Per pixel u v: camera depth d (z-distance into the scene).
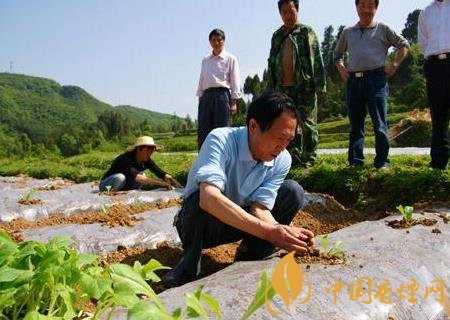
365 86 6.45
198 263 3.29
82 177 9.72
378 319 2.49
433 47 5.75
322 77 7.02
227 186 3.19
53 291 1.76
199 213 3.16
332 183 6.42
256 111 2.85
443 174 5.57
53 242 1.95
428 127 19.84
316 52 6.99
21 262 1.85
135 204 6.10
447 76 5.70
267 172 3.24
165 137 61.06
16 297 1.81
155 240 4.45
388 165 6.52
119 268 1.80
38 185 8.62
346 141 24.59
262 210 3.27
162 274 3.90
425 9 5.87
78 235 4.34
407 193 5.72
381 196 5.95
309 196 5.95
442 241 3.50
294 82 7.02
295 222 5.35
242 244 3.50
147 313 1.53
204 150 3.10
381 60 6.41
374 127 6.46
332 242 3.56
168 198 6.39
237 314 2.27
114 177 6.68
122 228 4.55
